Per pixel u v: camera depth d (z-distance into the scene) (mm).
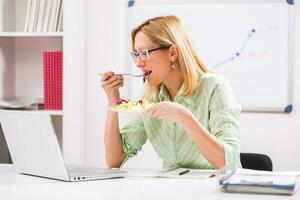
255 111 3025
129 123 2156
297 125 2994
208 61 3066
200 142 1651
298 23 2969
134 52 1896
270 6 2980
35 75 3191
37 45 3186
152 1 3129
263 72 3008
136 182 1549
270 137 3021
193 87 1904
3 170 1822
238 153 1698
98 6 3186
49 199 1297
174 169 1818
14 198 1316
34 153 1632
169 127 1960
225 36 3039
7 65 3111
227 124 1776
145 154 3182
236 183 1363
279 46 2984
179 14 3090
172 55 1897
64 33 2857
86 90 3219
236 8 3018
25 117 1604
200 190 1406
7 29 3076
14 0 3164
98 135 3227
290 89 2984
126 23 3164
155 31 1869
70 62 2922
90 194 1357
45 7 2922
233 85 3039
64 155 2914
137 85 3176
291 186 1313
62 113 2891
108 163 2084
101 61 3201
